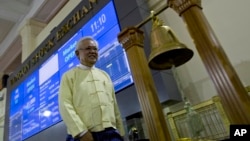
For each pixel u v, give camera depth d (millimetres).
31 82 4254
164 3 2541
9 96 5066
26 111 4164
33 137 3703
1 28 6355
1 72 7652
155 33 1394
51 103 3475
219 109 1675
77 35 3275
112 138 1404
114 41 2648
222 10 2096
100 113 1449
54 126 3270
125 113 2312
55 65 3615
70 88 1531
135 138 2176
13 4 5641
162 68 1544
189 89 2143
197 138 1404
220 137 1677
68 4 4445
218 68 1025
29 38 5391
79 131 1328
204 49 1085
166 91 2033
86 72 1606
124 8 2635
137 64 1415
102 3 2975
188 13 1191
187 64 2217
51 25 4910
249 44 1862
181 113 1886
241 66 1861
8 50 6848
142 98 1330
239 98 945
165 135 1220
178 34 2367
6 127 4812
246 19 1930
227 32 2014
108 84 1665
